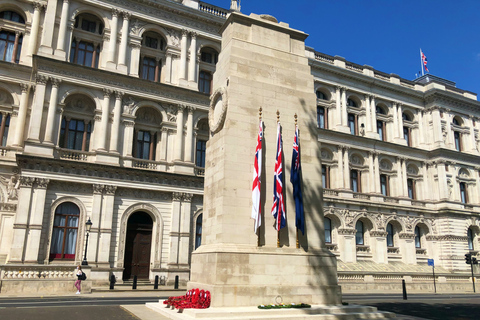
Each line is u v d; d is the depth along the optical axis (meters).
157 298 27.67
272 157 20.81
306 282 19.62
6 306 20.27
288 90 22.28
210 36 48.62
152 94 43.59
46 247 35.84
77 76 40.31
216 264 18.08
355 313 18.16
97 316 17.06
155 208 41.22
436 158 61.72
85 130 41.00
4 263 35.62
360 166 57.28
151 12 45.91
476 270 58.53
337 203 52.62
